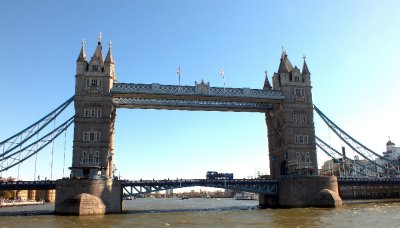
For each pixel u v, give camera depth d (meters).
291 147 93.69
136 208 115.75
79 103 84.56
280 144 100.31
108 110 85.12
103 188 76.69
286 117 95.50
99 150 82.69
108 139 83.56
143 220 62.03
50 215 72.38
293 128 95.19
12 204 145.75
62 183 75.31
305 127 96.00
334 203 84.00
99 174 79.50
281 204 90.88
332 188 88.38
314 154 94.50
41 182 81.06
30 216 70.56
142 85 88.75
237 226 51.41
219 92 92.38
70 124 87.62
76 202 72.50
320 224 51.62
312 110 97.31
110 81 87.06
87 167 78.75
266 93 95.75
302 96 97.75
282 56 102.75
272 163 105.06
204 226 52.03
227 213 76.56
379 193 144.75
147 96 90.44
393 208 79.38
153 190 85.19
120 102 95.50
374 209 76.81
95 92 85.56
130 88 87.94
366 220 55.44
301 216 63.53
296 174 91.25
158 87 89.44
